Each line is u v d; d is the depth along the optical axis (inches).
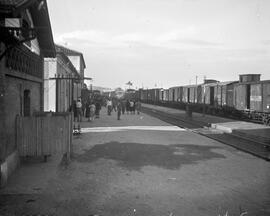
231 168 376.2
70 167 363.6
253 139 614.2
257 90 1039.0
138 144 540.7
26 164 371.2
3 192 270.2
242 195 275.3
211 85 1454.2
